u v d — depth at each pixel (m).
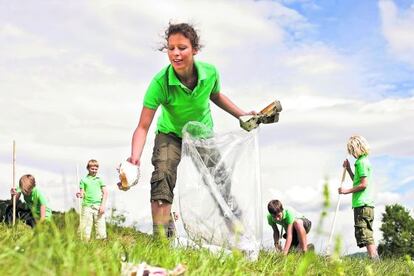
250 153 5.50
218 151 5.43
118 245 3.22
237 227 3.46
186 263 3.30
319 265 3.77
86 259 2.66
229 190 5.35
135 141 5.09
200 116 5.44
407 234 29.20
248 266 3.72
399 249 28.91
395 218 30.27
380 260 6.15
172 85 5.13
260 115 5.52
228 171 5.41
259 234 5.29
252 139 5.53
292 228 8.21
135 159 4.96
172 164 5.23
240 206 5.32
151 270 2.89
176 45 4.96
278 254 5.18
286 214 8.11
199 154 5.35
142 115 5.18
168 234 5.18
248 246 4.99
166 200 5.07
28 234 3.00
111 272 2.75
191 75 5.19
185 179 5.25
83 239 3.44
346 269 4.32
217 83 5.45
